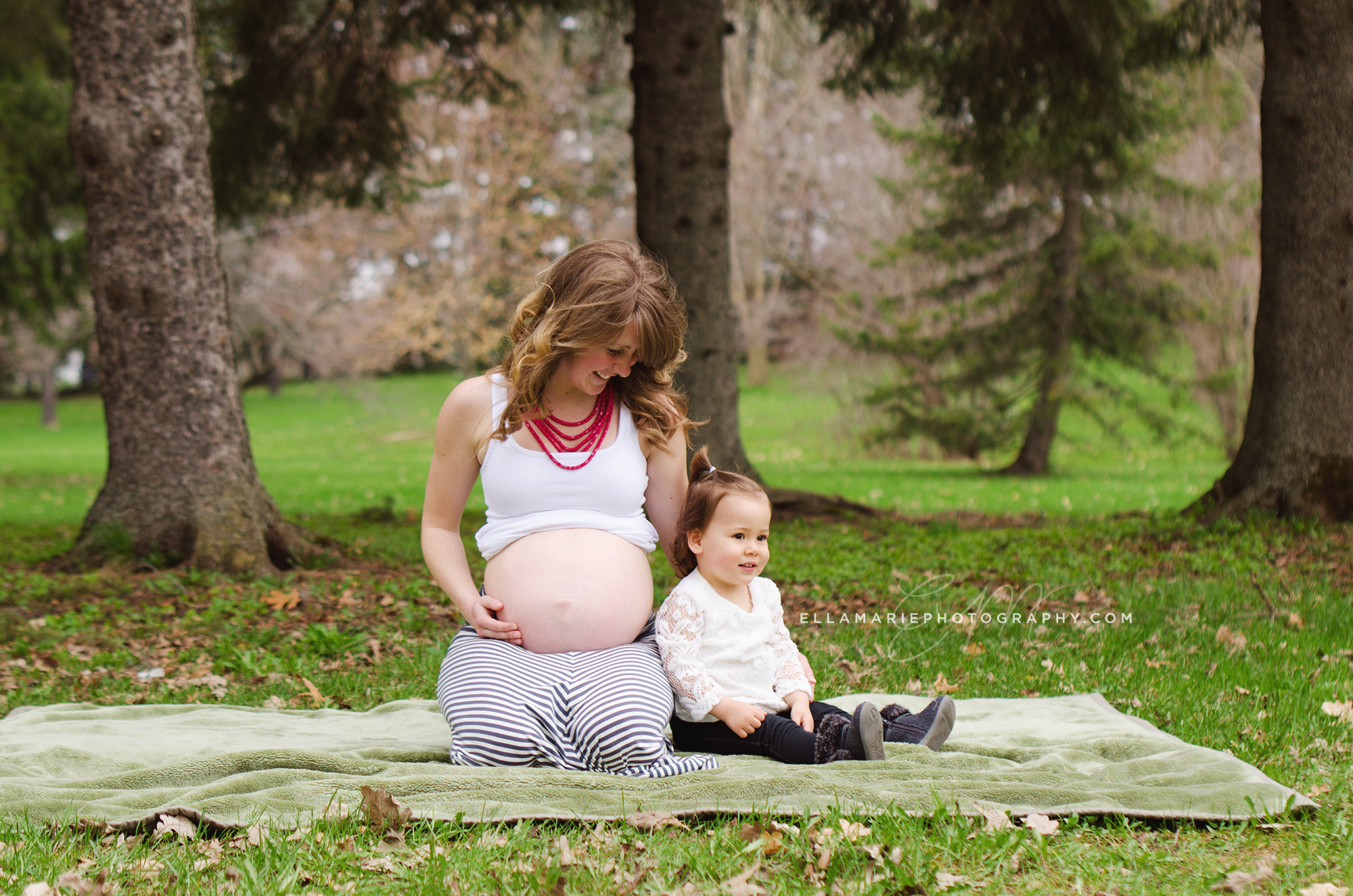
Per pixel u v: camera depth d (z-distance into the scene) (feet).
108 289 21.89
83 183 21.90
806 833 7.50
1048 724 11.55
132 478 21.98
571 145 95.40
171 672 14.94
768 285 95.96
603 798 8.23
